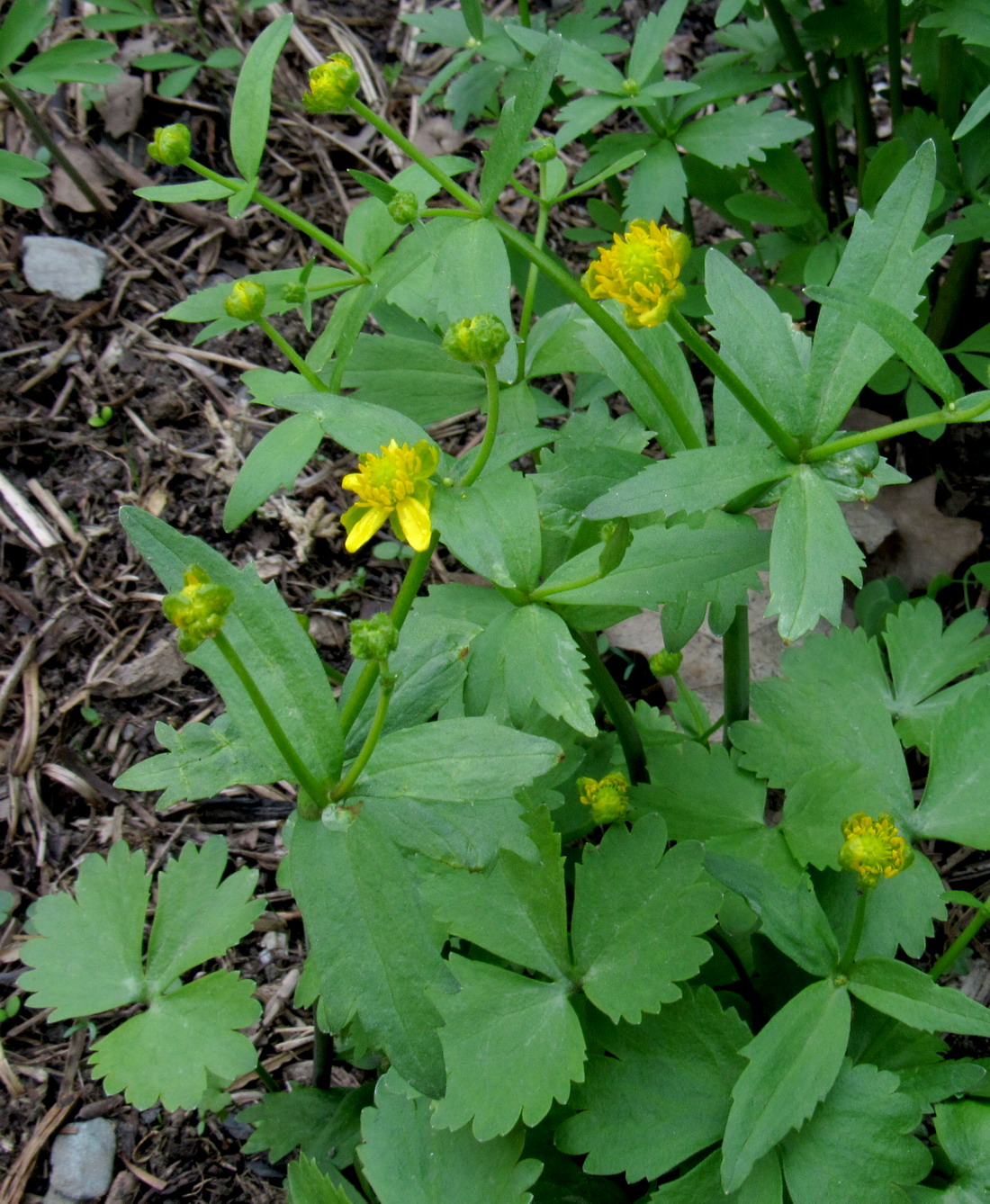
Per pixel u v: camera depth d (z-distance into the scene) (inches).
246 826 13.8
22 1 14.9
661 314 8.6
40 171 13.9
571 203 18.7
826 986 9.9
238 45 18.8
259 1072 12.1
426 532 9.1
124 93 17.7
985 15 12.6
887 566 15.4
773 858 11.4
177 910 11.1
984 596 15.1
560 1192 10.6
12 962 12.8
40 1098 12.1
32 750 13.8
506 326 9.8
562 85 17.1
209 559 8.9
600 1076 10.3
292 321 16.7
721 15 13.8
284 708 8.9
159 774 9.1
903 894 11.1
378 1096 10.3
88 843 13.5
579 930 10.4
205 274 17.0
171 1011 10.8
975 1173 10.2
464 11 14.1
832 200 18.1
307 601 15.1
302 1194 10.3
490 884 10.4
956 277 15.7
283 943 13.2
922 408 14.8
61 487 15.2
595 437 11.9
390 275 10.1
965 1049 12.5
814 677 12.6
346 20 19.8
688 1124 10.1
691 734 13.2
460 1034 10.0
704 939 11.0
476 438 16.5
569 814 12.2
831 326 9.2
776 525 9.1
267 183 18.0
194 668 14.5
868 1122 9.9
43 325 16.1
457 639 9.5
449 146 18.7
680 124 14.2
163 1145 12.0
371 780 8.9
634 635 14.7
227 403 16.0
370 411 9.5
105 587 14.8
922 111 14.8
